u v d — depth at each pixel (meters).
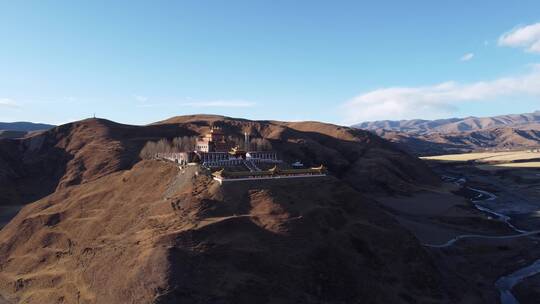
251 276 55.22
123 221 74.50
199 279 53.31
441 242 95.75
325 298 56.06
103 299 55.44
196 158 95.19
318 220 67.38
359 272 61.38
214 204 69.50
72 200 92.75
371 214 76.25
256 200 70.62
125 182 91.44
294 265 58.66
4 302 65.38
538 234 111.62
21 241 82.19
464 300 65.25
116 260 61.16
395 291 61.00
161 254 56.06
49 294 63.47
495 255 92.56
